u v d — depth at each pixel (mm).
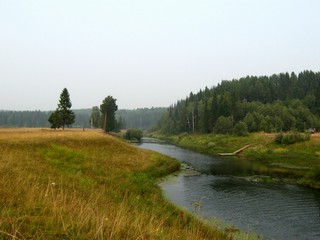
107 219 7590
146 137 144500
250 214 19938
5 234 5684
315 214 20125
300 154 50312
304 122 95062
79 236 6352
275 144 59781
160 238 7742
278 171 39375
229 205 22031
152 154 43562
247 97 128875
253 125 85438
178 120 131750
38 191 9594
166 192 25031
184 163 45906
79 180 16391
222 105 98750
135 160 35812
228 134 83750
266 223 18188
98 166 25641
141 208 13305
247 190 27234
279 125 87812
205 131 101750
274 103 117438
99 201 11625
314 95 118188
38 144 28516
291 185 29828
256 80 142250
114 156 35750
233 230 16328
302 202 23266
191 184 29422
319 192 26766
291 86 137875
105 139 42469
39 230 6305
